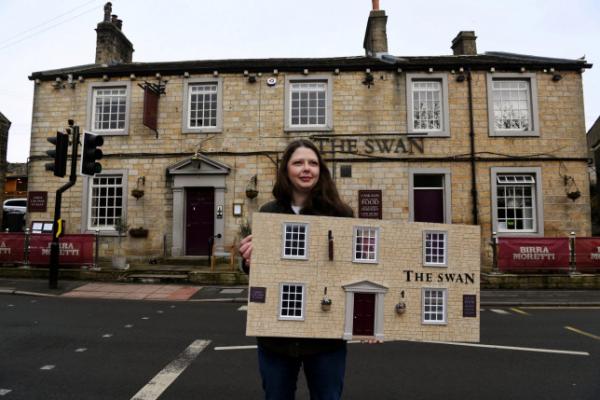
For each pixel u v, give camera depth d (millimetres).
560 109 13641
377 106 13797
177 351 5242
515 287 10742
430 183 13844
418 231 2012
